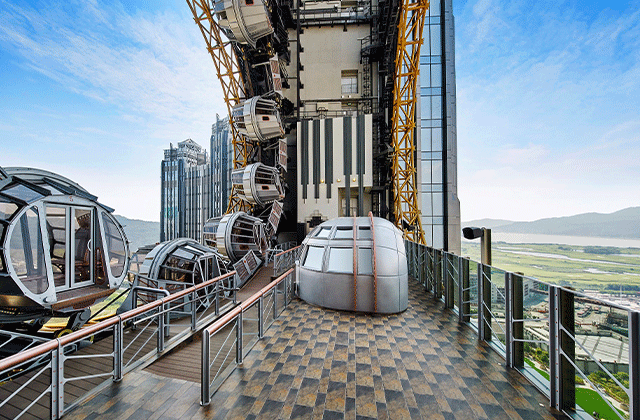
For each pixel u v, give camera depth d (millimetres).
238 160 27906
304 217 25969
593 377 3809
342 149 25625
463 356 5883
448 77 27328
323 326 7512
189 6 23141
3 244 7348
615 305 3459
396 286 8531
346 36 30062
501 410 4230
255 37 21016
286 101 28266
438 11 27656
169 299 6492
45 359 6781
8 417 4492
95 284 9711
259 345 6379
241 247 18672
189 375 5734
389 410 4242
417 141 27422
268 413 4145
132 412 4109
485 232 6824
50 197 8273
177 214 79812
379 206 28328
